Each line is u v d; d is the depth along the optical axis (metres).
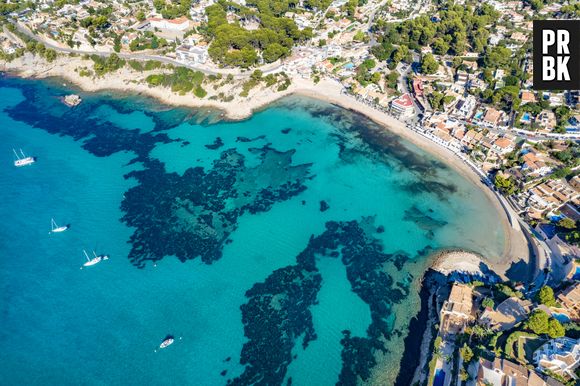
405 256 124.06
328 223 136.88
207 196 147.75
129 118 194.38
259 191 150.38
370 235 131.88
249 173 159.12
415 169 158.38
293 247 128.25
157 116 195.88
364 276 118.25
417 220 136.88
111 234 133.12
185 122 191.62
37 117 193.75
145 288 116.06
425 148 167.62
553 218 129.75
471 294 105.88
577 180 138.62
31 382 94.88
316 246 128.50
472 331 94.12
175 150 172.50
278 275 119.31
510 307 100.19
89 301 112.88
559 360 82.88
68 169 161.00
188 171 160.12
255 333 104.25
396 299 111.19
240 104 199.75
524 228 129.50
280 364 97.44
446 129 169.25
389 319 106.12
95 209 142.50
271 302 111.62
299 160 166.25
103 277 119.44
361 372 94.81
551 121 166.62
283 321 106.88
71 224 136.88
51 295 114.62
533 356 86.75
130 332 104.94
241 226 135.75
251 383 94.00
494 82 193.75
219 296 113.69
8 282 118.19
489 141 159.00
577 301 98.50
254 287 116.00
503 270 117.62
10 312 110.06
